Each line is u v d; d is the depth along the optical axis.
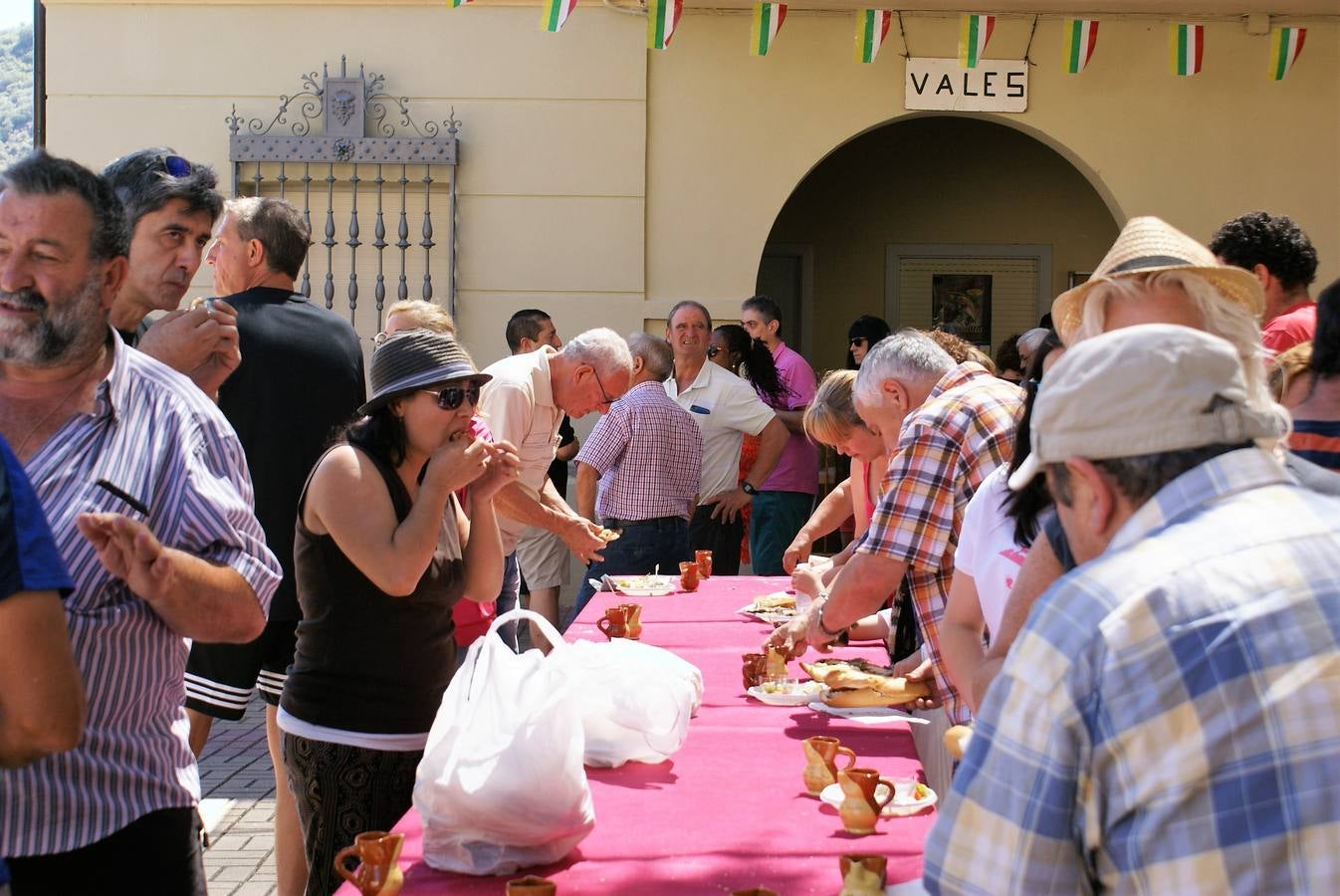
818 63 7.28
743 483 6.50
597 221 7.30
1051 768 1.28
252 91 7.23
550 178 7.29
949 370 3.11
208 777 5.04
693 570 4.76
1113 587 1.29
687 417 5.95
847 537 5.99
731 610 4.32
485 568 2.89
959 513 2.81
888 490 2.86
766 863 1.97
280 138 7.16
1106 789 1.27
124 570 1.74
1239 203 7.34
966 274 9.57
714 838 2.09
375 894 1.77
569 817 1.95
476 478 2.69
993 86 7.29
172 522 1.93
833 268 9.57
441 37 7.24
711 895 1.85
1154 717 1.24
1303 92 7.31
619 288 7.32
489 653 2.01
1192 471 1.34
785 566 4.98
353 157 7.19
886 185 9.52
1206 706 1.24
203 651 3.47
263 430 3.54
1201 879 1.23
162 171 2.73
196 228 2.78
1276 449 1.79
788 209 9.54
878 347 3.20
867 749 2.61
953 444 2.80
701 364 6.47
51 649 1.55
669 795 2.31
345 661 2.60
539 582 6.29
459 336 7.32
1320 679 1.24
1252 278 1.88
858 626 3.75
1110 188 7.34
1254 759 1.23
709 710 2.97
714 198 7.31
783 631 3.23
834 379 3.77
